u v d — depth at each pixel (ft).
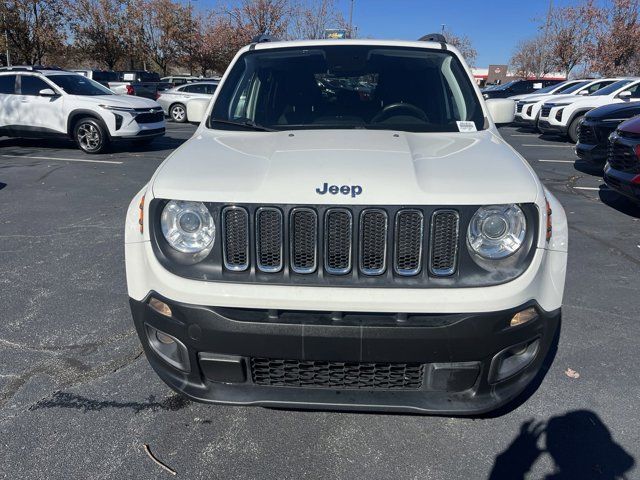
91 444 8.00
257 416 8.68
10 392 9.21
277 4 106.63
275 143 8.62
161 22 110.52
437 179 7.06
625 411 8.78
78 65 116.67
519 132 55.06
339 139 8.64
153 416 8.66
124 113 35.70
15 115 36.73
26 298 12.89
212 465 7.63
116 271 14.67
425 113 10.36
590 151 28.63
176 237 7.12
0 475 7.36
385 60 11.32
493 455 7.83
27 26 87.61
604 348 10.74
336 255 6.86
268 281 6.86
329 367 7.22
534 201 6.97
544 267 7.13
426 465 7.64
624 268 15.17
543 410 8.81
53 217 20.17
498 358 7.05
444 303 6.64
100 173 29.25
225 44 113.60
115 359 10.27
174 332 7.18
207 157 8.09
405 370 7.16
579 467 7.57
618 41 87.20
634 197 19.61
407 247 6.82
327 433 8.30
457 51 11.74
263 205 6.80
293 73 11.15
